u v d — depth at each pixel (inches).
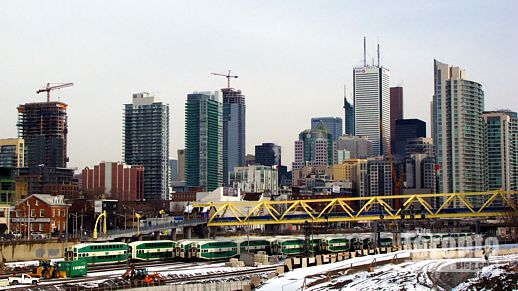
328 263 6456.7
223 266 6909.5
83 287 4714.6
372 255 7337.6
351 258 6939.0
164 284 4891.7
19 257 6943.9
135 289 4458.7
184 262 7470.5
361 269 5895.7
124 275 5280.5
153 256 7500.0
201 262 7470.5
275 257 7377.0
